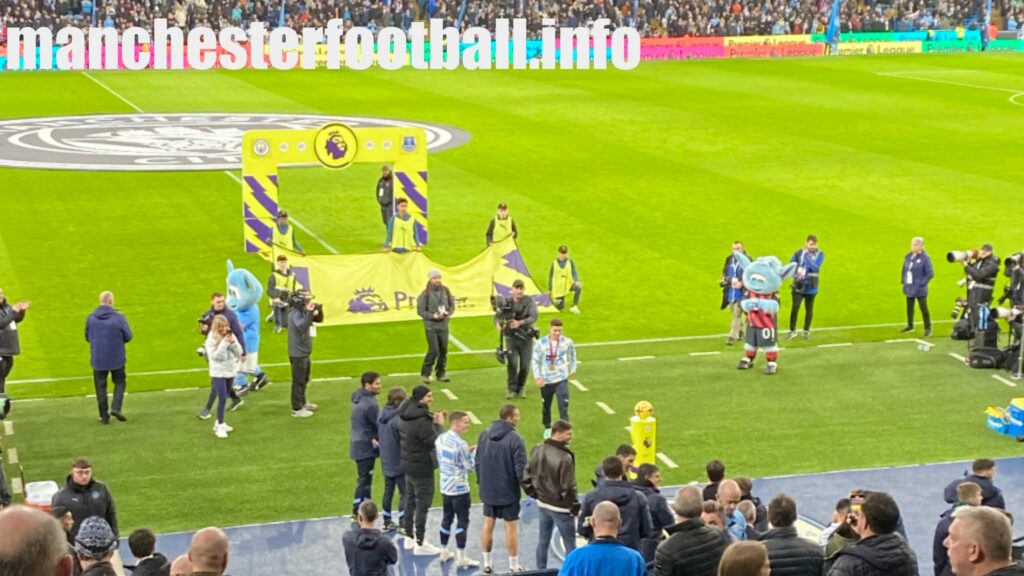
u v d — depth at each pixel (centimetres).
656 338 2933
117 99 6725
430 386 2609
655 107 6506
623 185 4550
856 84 7531
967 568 777
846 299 3244
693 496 1289
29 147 5172
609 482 1570
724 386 2616
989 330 2742
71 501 1634
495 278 3173
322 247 3688
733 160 5038
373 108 6444
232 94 6981
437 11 9406
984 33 9794
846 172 4803
